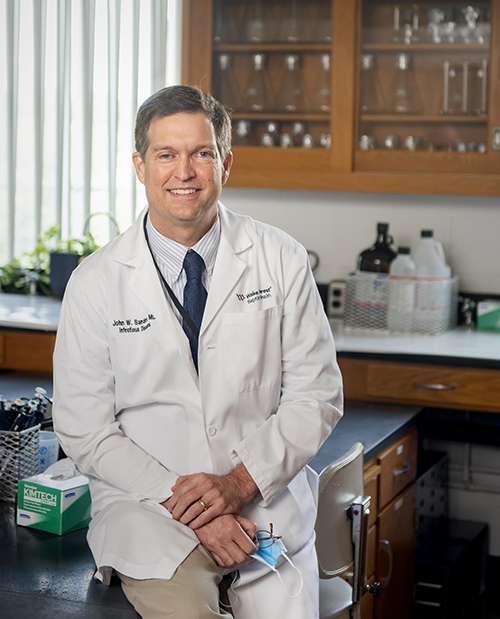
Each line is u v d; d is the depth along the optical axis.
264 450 1.34
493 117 2.84
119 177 3.62
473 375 2.55
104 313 1.38
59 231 3.70
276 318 1.42
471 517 3.04
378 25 2.93
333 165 2.98
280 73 3.03
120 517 1.26
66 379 1.39
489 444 2.77
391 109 2.94
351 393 2.67
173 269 1.41
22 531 1.39
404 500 2.37
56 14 3.58
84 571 1.25
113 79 3.54
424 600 2.54
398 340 2.82
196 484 1.27
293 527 1.35
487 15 2.82
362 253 3.09
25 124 3.73
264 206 3.42
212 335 1.38
